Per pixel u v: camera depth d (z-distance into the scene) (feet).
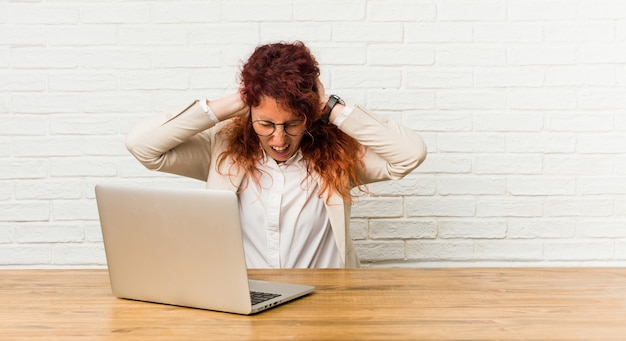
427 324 4.01
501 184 8.41
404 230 8.47
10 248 8.46
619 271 5.46
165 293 4.50
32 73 8.32
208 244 4.22
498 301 4.52
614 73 8.32
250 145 6.51
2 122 8.35
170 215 4.30
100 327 4.03
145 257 4.50
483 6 8.29
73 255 8.48
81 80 8.32
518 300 4.55
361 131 6.33
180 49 8.30
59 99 8.34
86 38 8.29
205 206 4.16
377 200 8.45
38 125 8.36
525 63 8.32
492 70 8.32
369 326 3.98
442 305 4.42
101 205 4.57
